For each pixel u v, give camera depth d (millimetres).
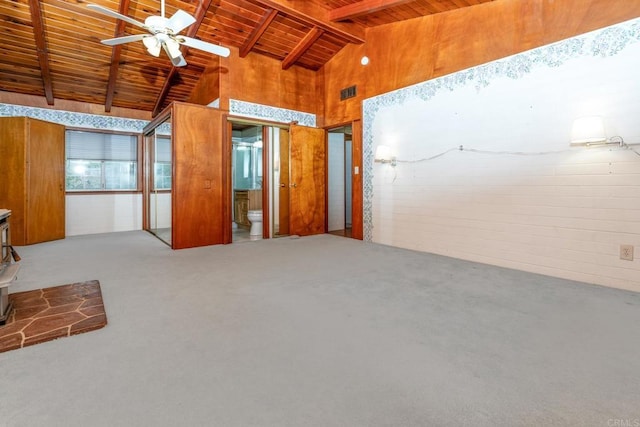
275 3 4035
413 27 4488
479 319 2186
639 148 2748
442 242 4246
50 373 1554
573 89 3102
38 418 1257
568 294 2697
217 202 4902
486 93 3744
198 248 4625
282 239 5445
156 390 1432
